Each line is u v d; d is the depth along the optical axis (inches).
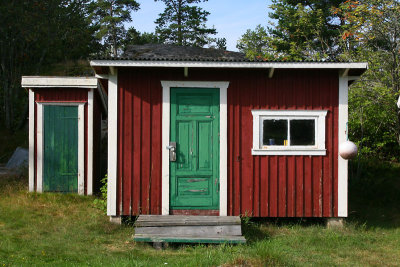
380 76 424.8
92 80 394.3
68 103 398.0
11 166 518.3
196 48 396.5
